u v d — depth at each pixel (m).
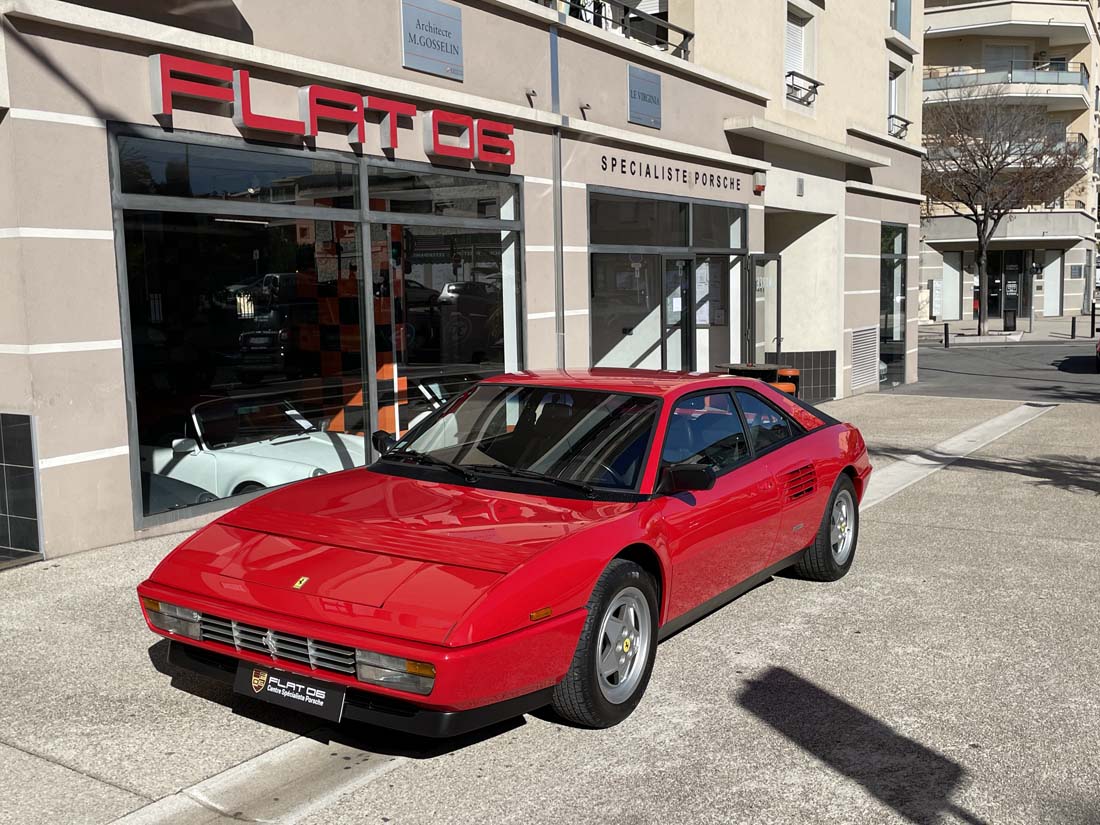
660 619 4.71
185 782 3.79
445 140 9.38
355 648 3.64
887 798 3.71
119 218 6.71
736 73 14.54
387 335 9.10
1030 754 4.07
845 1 17.77
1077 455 11.34
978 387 19.89
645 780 3.84
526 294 10.65
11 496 6.53
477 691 3.61
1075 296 47.75
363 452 8.91
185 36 6.90
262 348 7.88
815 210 16.91
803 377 17.95
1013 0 41.47
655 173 12.65
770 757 4.04
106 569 6.31
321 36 8.18
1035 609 5.93
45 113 6.26
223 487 7.64
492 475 4.91
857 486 6.79
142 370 6.97
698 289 13.97
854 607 5.98
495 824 3.52
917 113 21.58
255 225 7.73
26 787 3.72
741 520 5.28
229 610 3.91
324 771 3.90
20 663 4.89
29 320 6.25
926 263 46.12
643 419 5.05
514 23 10.27
